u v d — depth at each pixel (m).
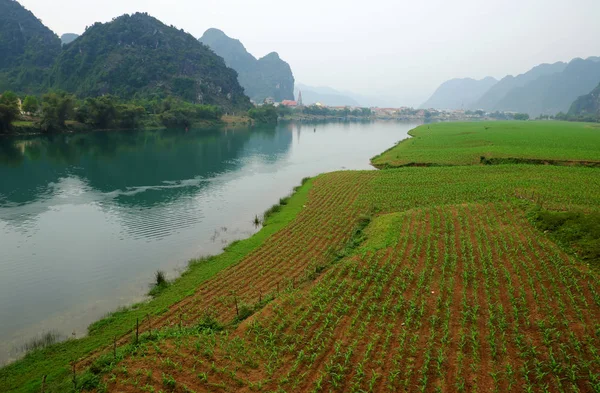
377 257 25.59
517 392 13.88
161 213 42.16
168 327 19.20
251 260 27.80
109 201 47.06
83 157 77.81
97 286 25.45
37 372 16.38
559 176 47.66
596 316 17.97
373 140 130.12
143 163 74.06
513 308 18.67
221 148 100.38
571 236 26.30
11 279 26.52
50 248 32.12
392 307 19.88
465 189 43.06
